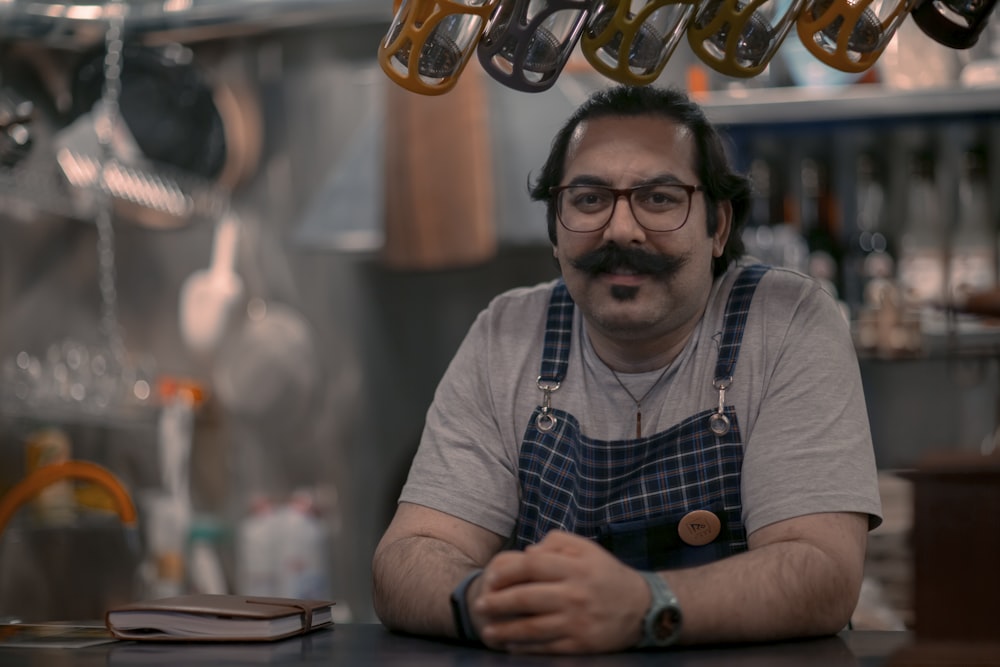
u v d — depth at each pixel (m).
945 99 2.63
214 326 3.43
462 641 1.33
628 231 1.46
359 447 3.53
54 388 3.00
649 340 1.54
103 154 2.91
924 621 1.13
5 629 1.52
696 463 1.52
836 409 1.46
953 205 2.87
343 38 3.51
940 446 2.93
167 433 3.28
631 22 1.31
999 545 1.11
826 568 1.33
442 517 1.55
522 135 3.07
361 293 3.54
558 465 1.57
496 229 3.06
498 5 1.34
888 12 1.36
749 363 1.53
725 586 1.26
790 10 1.35
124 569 3.09
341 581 3.51
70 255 3.41
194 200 3.40
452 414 1.62
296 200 3.53
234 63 3.55
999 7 2.65
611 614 1.20
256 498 3.51
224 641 1.35
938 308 2.07
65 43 3.15
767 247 2.85
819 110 2.68
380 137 3.19
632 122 1.51
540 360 1.63
